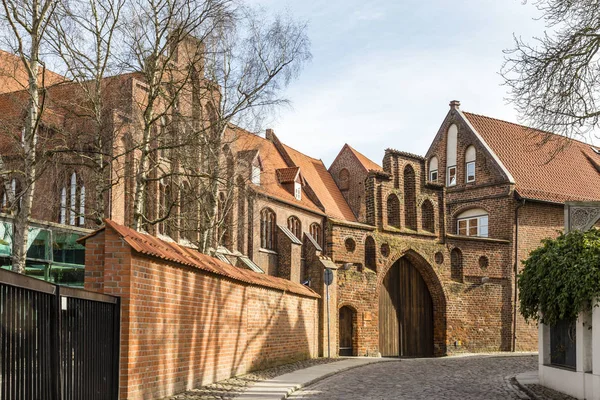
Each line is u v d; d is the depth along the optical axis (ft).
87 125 71.20
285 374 65.31
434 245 128.88
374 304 119.55
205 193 80.12
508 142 149.79
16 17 58.29
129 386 37.24
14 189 75.41
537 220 138.62
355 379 63.46
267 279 75.00
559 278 50.14
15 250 59.00
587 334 48.03
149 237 43.93
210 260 55.11
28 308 25.94
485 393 51.65
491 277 133.28
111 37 65.77
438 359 102.42
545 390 53.21
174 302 44.75
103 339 34.71
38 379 26.68
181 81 70.90
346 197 148.77
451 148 150.61
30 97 60.13
